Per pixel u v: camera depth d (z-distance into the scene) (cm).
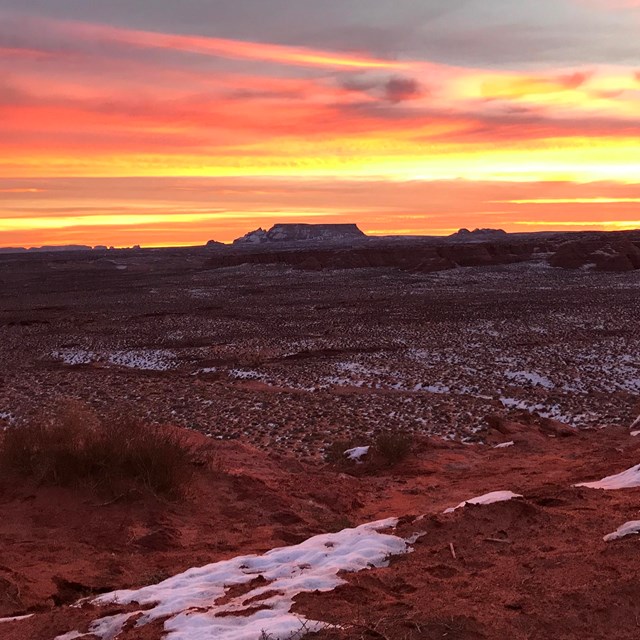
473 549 656
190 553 815
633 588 486
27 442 1039
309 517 1003
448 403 2256
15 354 3981
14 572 706
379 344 3794
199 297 7769
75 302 7688
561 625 448
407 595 529
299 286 8612
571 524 700
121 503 961
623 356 3083
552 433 1800
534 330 4094
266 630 452
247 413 2167
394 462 1475
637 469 1018
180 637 464
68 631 524
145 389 2684
